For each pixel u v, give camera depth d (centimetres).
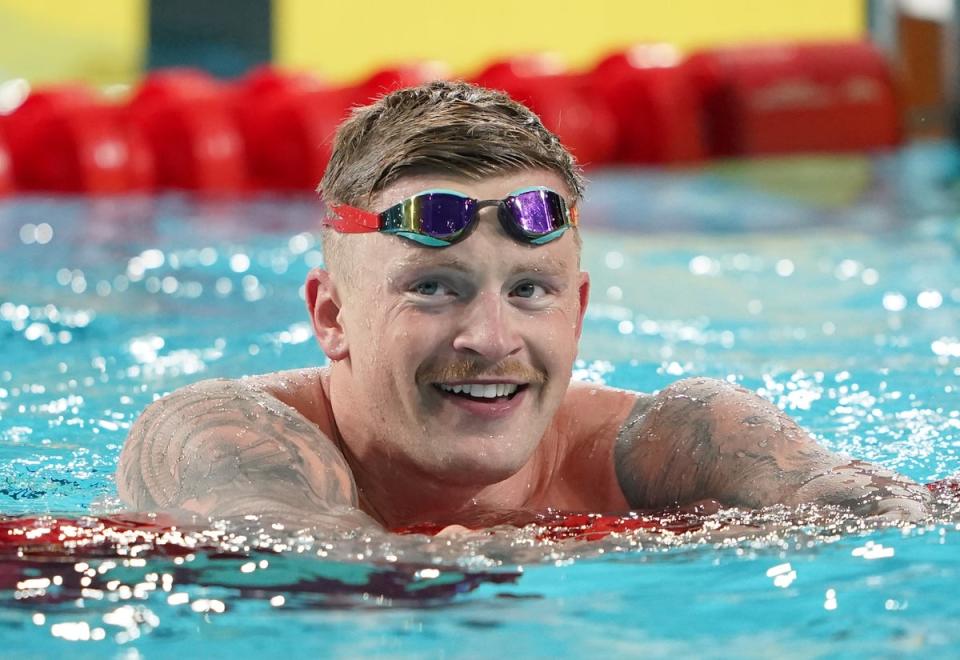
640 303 1639
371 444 743
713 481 783
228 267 1884
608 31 4266
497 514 771
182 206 2561
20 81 3903
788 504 753
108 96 3738
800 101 3378
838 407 1118
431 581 636
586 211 2472
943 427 1045
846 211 2412
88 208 2517
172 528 685
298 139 2881
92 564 651
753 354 1345
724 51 3434
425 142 696
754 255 1973
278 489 702
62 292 1689
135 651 561
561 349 704
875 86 3466
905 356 1320
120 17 3994
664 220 2353
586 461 828
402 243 689
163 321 1526
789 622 593
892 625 590
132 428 789
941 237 2091
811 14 4253
